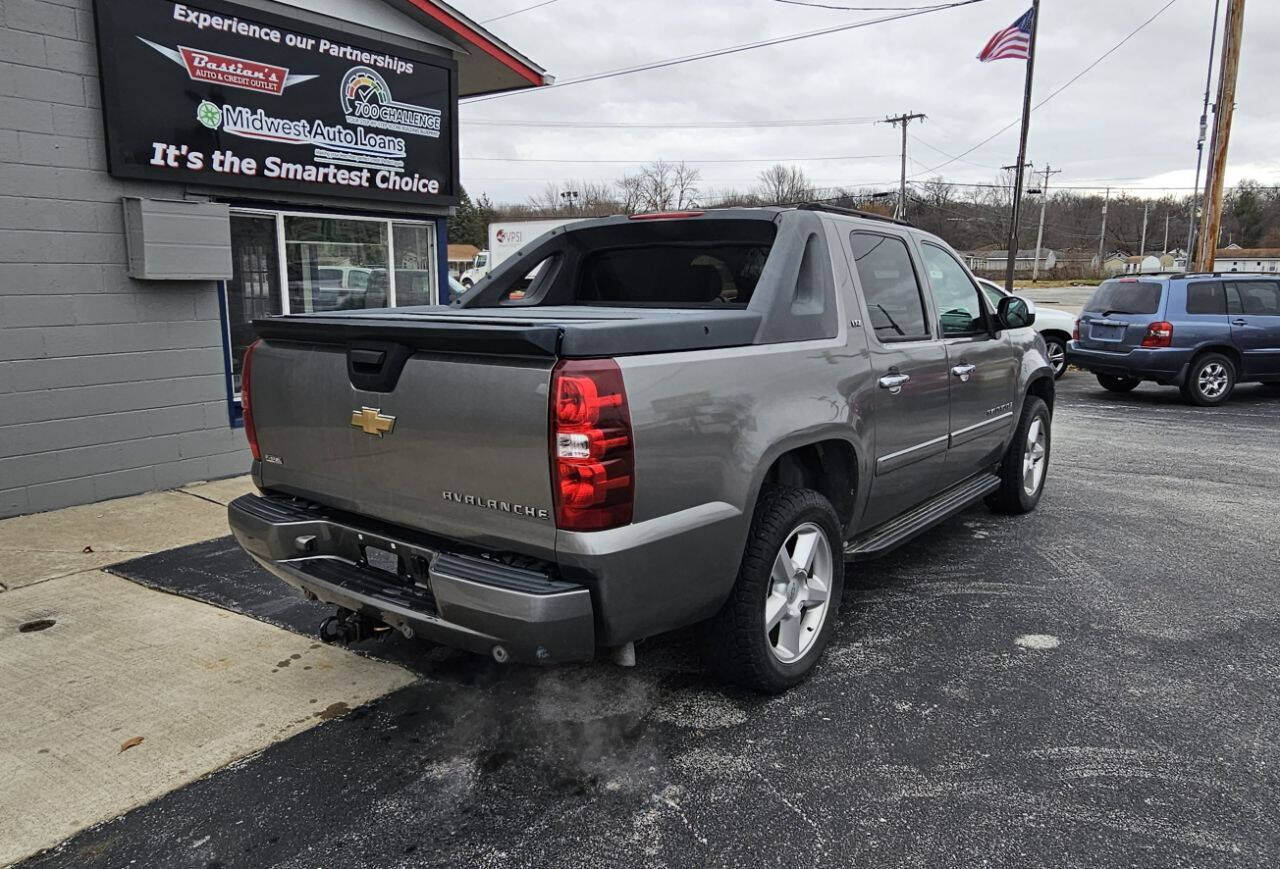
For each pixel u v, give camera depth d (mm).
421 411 2773
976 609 4426
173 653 3865
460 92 10328
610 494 2525
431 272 8812
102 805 2775
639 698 3471
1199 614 4367
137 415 6477
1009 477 5941
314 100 7305
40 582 4719
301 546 3250
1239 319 11898
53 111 5820
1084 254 103500
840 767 2973
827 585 3639
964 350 4797
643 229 4363
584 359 2523
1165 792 2826
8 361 5773
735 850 2549
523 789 2861
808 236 3758
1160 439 9406
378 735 3195
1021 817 2693
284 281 7496
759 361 3146
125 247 6289
